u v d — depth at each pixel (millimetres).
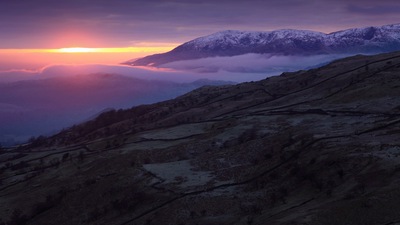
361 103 115938
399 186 55250
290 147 93125
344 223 49719
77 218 91125
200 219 71562
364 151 73000
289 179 77938
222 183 86062
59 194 107438
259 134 114000
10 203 110938
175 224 72312
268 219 60781
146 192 88875
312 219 52844
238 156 101000
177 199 81688
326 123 107125
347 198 57219
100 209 90750
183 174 95438
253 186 81625
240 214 69875
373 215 49625
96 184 104875
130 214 82812
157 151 122188
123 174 105062
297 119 120000
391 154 68312
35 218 98500
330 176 69438
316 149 84062
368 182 61000
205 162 101688
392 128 87875
